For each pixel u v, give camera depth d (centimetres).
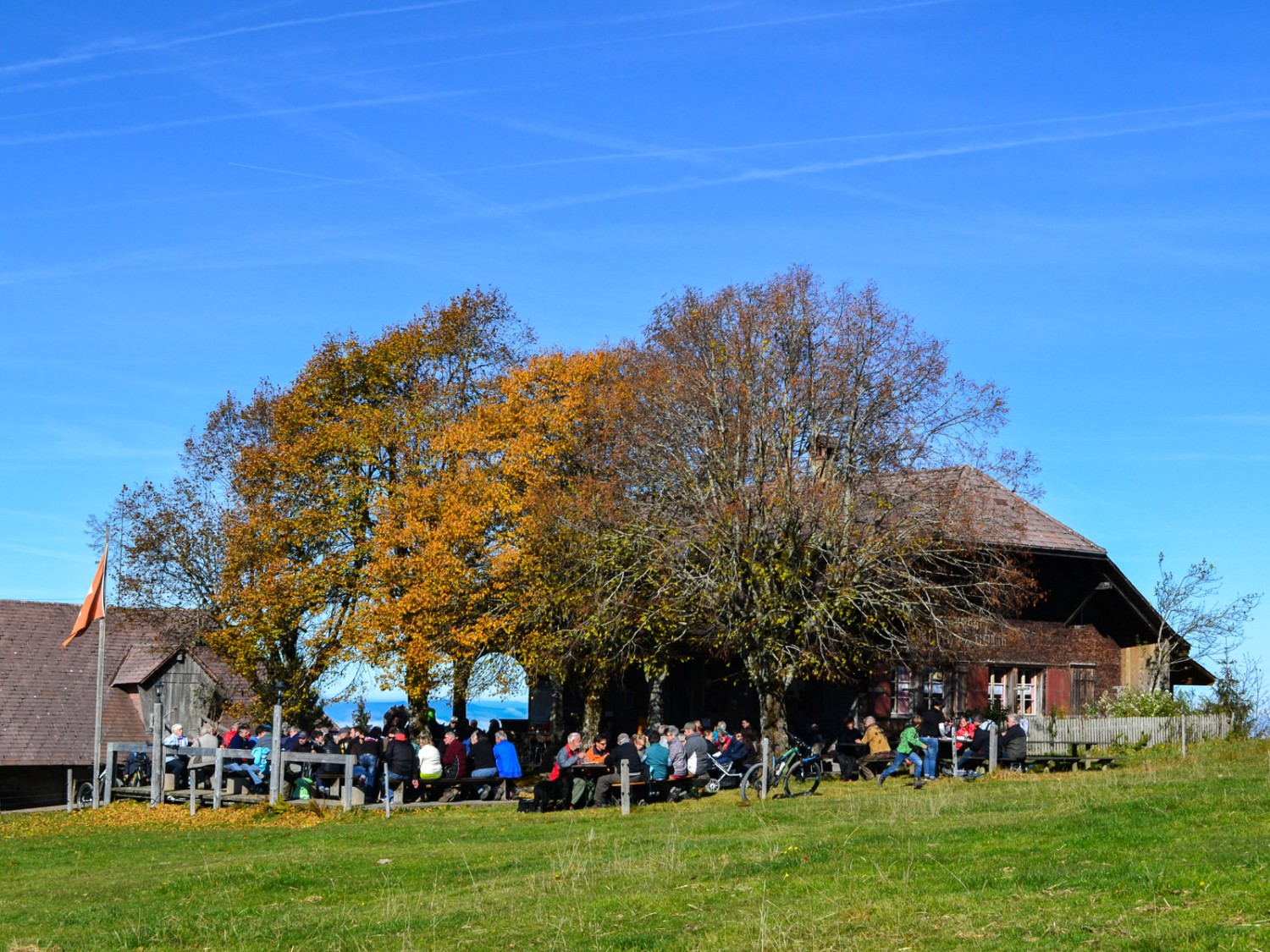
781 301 3075
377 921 1283
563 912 1225
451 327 4225
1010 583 2986
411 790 2527
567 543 3238
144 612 4450
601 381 3597
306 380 4141
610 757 2338
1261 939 891
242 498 4106
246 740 2859
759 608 2819
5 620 4866
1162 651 3703
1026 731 2897
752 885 1263
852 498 2927
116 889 1628
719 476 2995
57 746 4491
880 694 3416
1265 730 3266
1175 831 1372
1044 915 1020
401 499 3681
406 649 3516
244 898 1492
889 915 1073
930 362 3047
